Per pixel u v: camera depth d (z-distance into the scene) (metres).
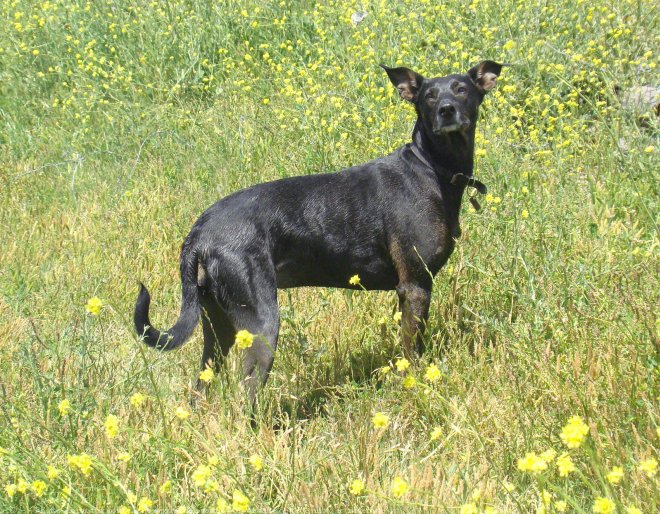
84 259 9.91
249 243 6.69
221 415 6.05
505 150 10.11
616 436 5.37
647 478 4.85
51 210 11.41
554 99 11.34
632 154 9.75
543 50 11.98
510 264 7.59
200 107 13.55
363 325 8.00
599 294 7.05
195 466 5.57
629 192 9.33
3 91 15.13
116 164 12.51
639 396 5.75
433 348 7.18
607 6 12.71
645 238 8.70
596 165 10.13
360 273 7.22
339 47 13.34
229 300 6.66
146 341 6.35
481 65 7.54
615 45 12.01
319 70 12.99
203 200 10.87
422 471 5.66
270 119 12.09
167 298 9.16
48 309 8.84
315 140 10.74
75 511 5.05
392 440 6.12
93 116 13.92
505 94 11.55
